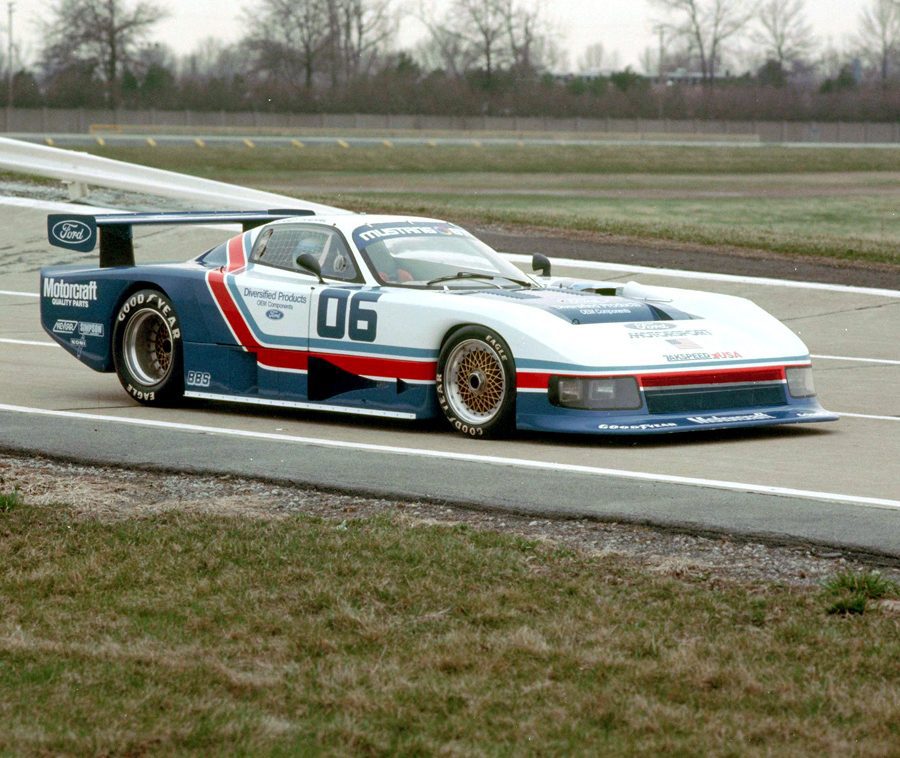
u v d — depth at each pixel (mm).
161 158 57844
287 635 5289
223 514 7258
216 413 11461
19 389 12375
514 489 7902
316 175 52312
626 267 20766
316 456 8953
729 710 4535
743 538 6785
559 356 9680
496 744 4270
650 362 9797
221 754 4195
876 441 10141
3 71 119000
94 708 4527
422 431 10516
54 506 7383
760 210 37781
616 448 9633
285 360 11070
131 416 11117
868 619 5445
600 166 63625
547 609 5613
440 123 112125
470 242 11781
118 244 12602
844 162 70062
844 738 4297
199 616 5520
